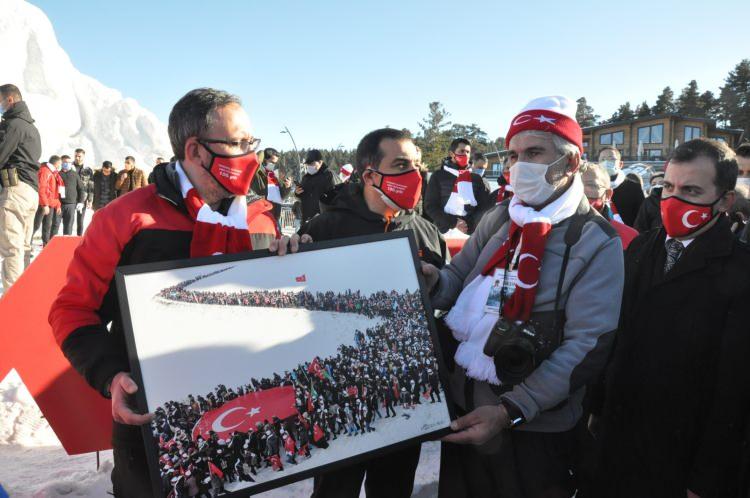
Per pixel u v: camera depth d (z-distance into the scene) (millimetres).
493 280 1934
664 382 2021
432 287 2111
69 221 13156
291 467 1703
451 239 4035
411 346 1889
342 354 1809
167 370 1612
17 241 6492
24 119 6398
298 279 1812
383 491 2311
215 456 1626
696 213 2029
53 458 3385
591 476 2125
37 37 47906
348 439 1770
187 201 1850
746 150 3936
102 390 1677
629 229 3547
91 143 49125
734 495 1919
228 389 1662
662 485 2021
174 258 1840
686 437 1989
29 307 2850
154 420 1573
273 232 2197
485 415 1714
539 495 1821
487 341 1795
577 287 1761
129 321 1602
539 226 1790
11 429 3674
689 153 2051
